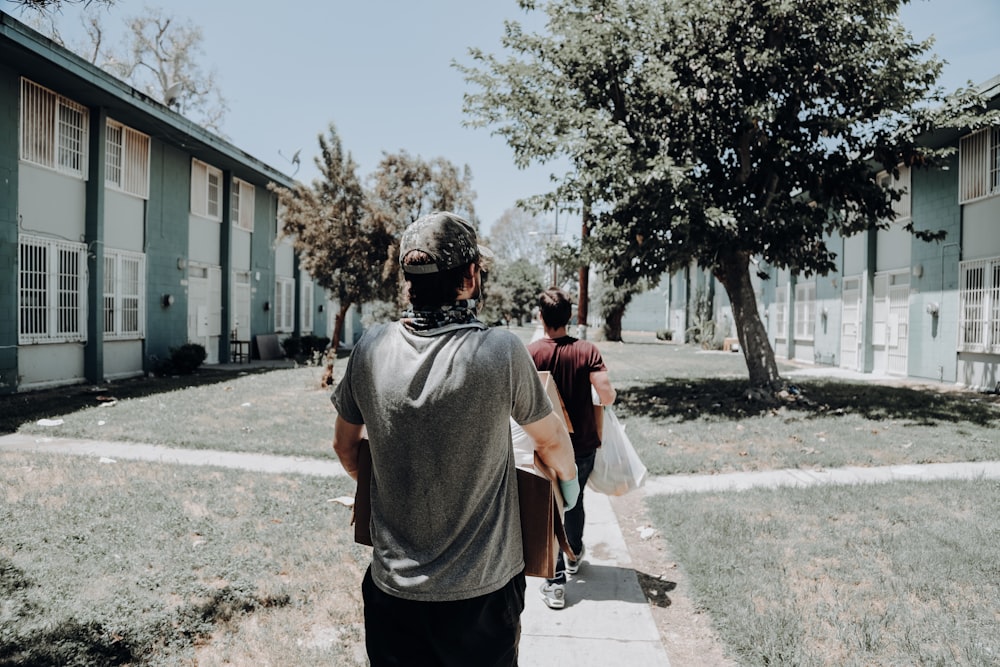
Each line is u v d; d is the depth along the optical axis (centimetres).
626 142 992
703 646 332
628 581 411
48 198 1258
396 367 161
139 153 1543
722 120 1064
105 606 344
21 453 701
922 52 1011
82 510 498
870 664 301
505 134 1188
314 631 336
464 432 156
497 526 164
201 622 335
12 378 1170
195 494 554
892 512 516
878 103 1026
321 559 422
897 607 353
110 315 1458
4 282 1146
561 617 362
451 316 167
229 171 1950
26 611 337
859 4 978
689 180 977
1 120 1130
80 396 1157
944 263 1450
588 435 388
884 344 1708
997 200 1295
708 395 1239
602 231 1162
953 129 1324
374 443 163
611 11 1068
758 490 598
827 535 469
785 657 306
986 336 1316
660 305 6003
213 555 419
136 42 2766
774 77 998
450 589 156
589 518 545
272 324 2320
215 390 1280
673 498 576
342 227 1352
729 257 1141
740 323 1187
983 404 1119
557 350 388
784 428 899
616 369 1881
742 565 418
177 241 1709
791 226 1020
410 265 167
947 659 301
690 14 1008
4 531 448
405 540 161
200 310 1838
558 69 1178
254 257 2178
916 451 753
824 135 1043
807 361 2191
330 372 1338
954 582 385
